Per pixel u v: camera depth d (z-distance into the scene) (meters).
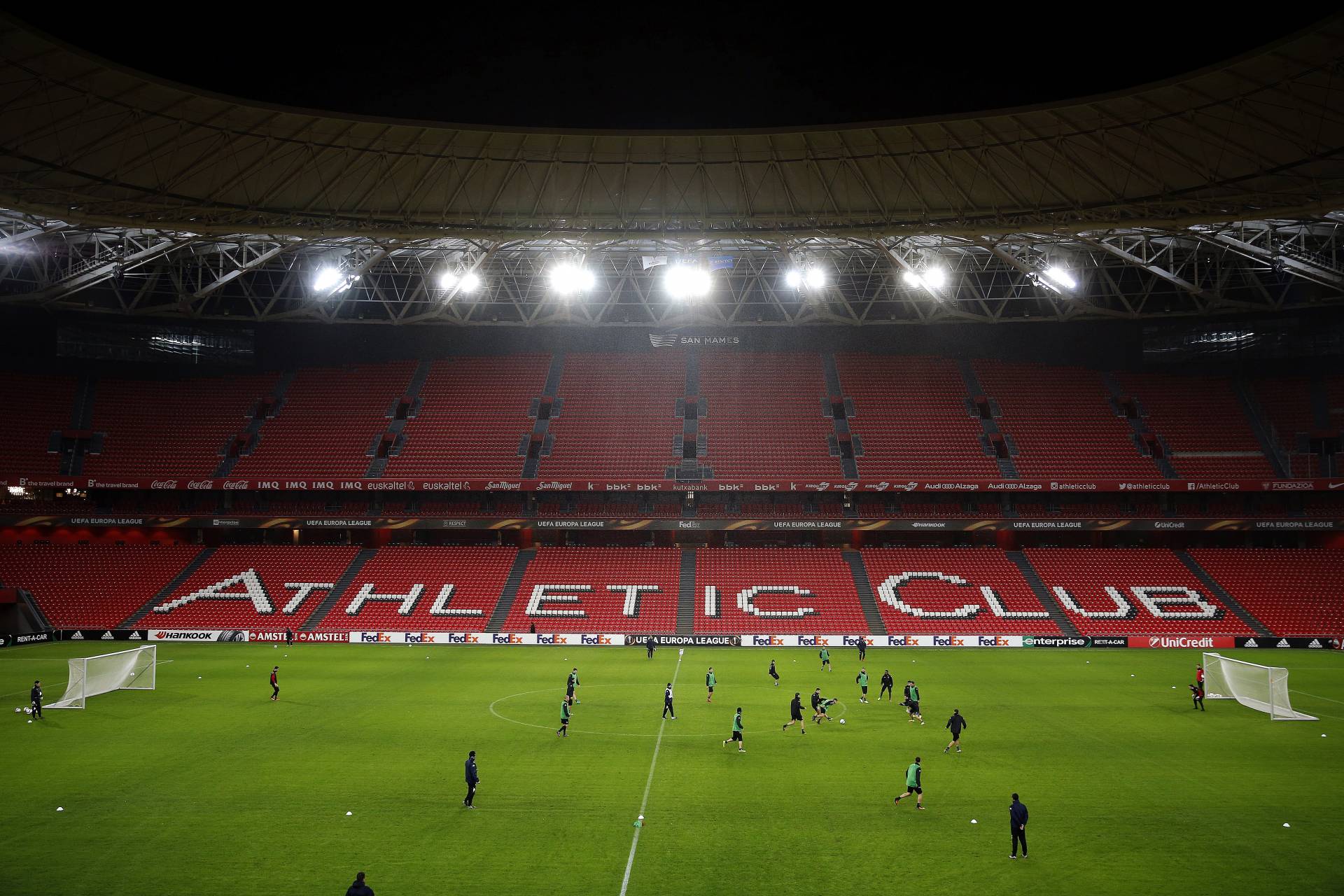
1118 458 81.19
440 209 61.38
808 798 30.31
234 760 34.78
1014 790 31.25
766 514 81.75
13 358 84.38
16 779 32.03
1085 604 72.81
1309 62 40.97
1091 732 39.91
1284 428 82.06
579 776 32.88
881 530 81.69
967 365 93.38
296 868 24.14
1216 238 63.00
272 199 58.06
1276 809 29.17
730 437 85.50
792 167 56.69
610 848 25.67
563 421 87.50
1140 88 42.25
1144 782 32.19
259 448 83.75
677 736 38.91
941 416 87.38
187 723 41.00
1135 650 67.31
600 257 80.81
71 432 82.38
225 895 22.42
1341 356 83.94
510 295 81.25
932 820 28.06
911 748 36.97
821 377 92.75
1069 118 48.69
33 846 25.58
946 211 61.78
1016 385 90.62
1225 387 87.00
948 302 80.25
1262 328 86.88
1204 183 53.25
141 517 79.62
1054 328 92.56
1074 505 82.25
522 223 63.25
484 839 26.42
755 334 96.25
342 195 58.22
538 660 61.72
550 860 24.81
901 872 24.02
